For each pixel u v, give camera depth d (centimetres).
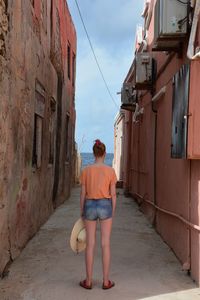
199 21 596
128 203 1597
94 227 586
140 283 605
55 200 1368
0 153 602
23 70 761
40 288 578
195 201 615
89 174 589
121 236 938
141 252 792
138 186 1520
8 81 640
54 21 1230
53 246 827
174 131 716
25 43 773
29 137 841
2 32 594
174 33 669
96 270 668
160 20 678
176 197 760
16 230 738
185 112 611
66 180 1697
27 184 834
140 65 1109
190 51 596
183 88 635
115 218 1198
